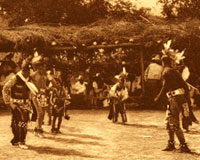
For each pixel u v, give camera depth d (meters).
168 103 8.82
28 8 25.14
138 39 19.33
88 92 20.02
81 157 8.54
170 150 9.07
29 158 8.44
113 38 19.64
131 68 20.38
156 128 12.75
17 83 9.16
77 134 11.51
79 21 25.27
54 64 20.22
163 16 24.31
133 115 16.41
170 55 9.03
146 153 8.94
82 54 20.44
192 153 8.76
